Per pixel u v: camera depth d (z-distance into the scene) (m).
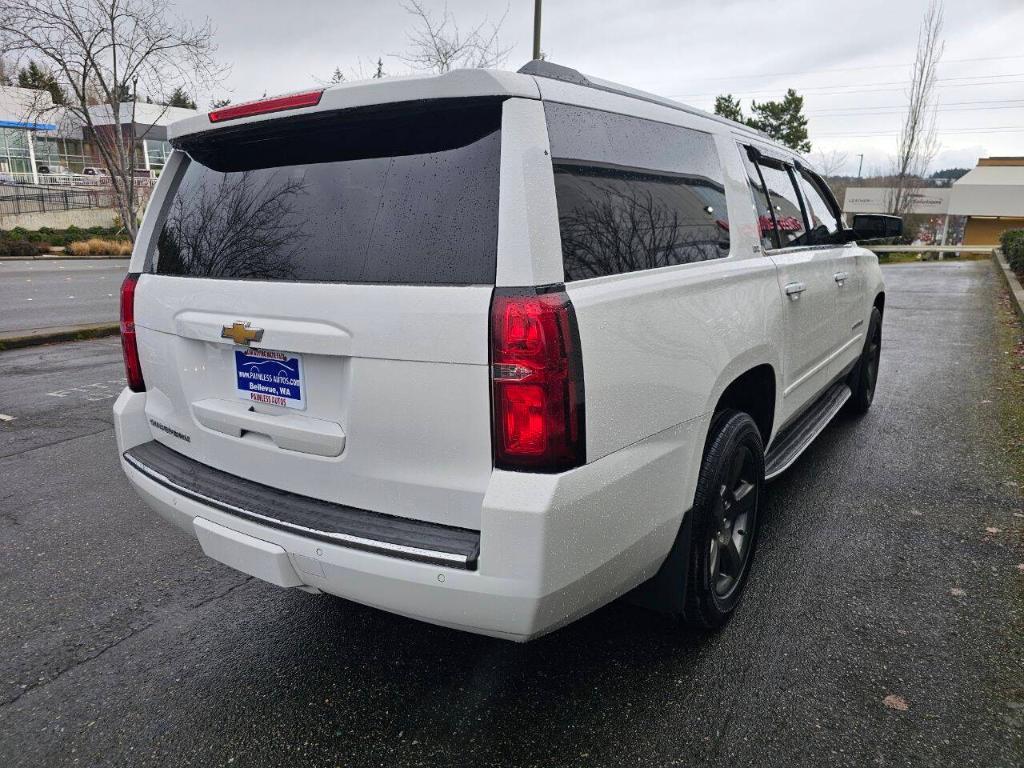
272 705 2.40
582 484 1.87
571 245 1.93
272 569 2.14
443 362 1.86
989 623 2.77
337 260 2.08
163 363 2.62
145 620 2.92
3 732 2.29
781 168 3.70
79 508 4.02
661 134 2.52
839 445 4.89
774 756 2.12
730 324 2.62
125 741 2.24
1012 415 5.59
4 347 8.65
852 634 2.71
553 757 2.14
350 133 2.15
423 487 1.96
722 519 2.64
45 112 18.14
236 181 2.42
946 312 12.07
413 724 2.29
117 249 28.98
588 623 2.81
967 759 2.09
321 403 2.12
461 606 1.86
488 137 1.91
